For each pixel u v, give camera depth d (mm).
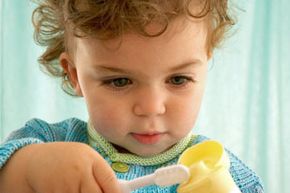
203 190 409
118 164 547
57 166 423
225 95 924
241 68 920
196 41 500
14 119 896
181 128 512
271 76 929
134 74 485
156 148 530
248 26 912
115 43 479
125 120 503
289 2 918
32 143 471
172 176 406
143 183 414
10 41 885
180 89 503
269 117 939
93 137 571
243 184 550
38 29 670
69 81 630
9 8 882
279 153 947
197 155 442
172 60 483
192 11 500
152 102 488
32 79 896
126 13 481
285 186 956
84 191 418
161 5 485
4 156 450
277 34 922
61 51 641
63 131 598
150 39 475
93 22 490
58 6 591
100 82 503
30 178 434
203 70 518
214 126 929
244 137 937
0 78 891
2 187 450
